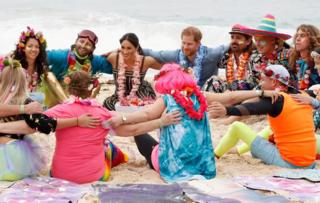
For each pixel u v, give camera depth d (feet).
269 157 19.35
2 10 75.61
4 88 17.08
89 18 69.31
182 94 17.75
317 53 22.47
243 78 27.27
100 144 17.62
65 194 15.70
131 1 91.61
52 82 24.56
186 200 15.42
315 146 19.13
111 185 16.65
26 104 17.04
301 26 25.22
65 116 17.06
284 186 16.75
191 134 17.65
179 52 27.30
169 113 17.65
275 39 26.45
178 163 17.54
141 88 25.88
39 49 23.31
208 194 15.76
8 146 17.10
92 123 17.15
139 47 26.40
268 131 20.80
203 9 83.87
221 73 38.75
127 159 19.65
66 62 25.81
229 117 26.58
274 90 19.12
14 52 23.21
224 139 19.95
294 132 18.79
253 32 26.23
